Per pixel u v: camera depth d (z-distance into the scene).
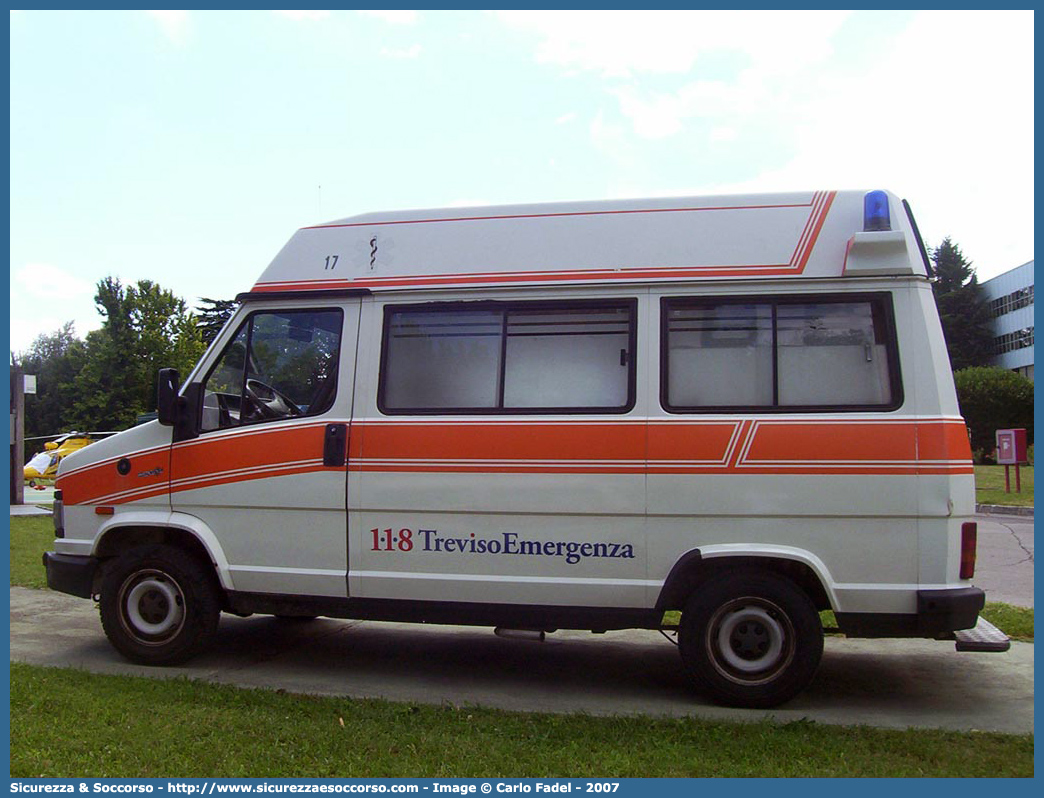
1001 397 33.59
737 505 5.12
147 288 38.56
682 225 5.44
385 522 5.55
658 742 4.39
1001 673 5.99
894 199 5.23
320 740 4.37
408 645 6.83
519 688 5.64
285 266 5.95
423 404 5.59
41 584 8.89
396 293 5.72
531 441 5.36
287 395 5.82
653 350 5.32
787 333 5.25
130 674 5.71
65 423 42.50
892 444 5.02
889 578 5.00
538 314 5.52
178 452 5.93
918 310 5.16
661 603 5.21
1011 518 15.39
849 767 4.12
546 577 5.34
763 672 5.12
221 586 5.90
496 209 5.71
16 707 4.86
